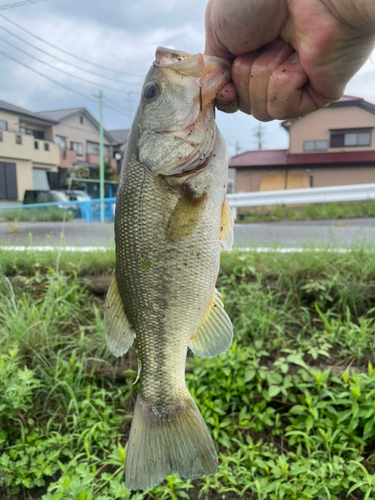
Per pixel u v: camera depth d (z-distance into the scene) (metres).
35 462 1.95
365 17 0.85
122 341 1.38
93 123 29.77
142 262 1.28
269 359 2.45
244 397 2.22
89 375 2.41
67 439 2.03
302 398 2.18
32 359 2.46
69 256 3.31
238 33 1.02
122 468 1.92
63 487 1.66
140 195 1.27
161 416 1.37
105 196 21.80
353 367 2.32
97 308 2.92
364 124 16.23
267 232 5.77
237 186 17.34
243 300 2.73
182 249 1.26
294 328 2.70
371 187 7.45
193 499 1.88
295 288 2.89
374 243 3.54
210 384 2.31
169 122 1.23
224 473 1.89
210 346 1.37
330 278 2.88
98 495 1.86
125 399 2.36
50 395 2.30
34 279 3.16
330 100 1.12
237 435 2.16
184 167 1.23
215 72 1.17
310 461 1.86
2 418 2.15
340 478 1.78
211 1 1.13
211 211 1.27
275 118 1.20
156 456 1.34
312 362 2.40
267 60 1.08
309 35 0.93
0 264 3.10
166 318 1.31
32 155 21.58
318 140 16.80
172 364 1.34
